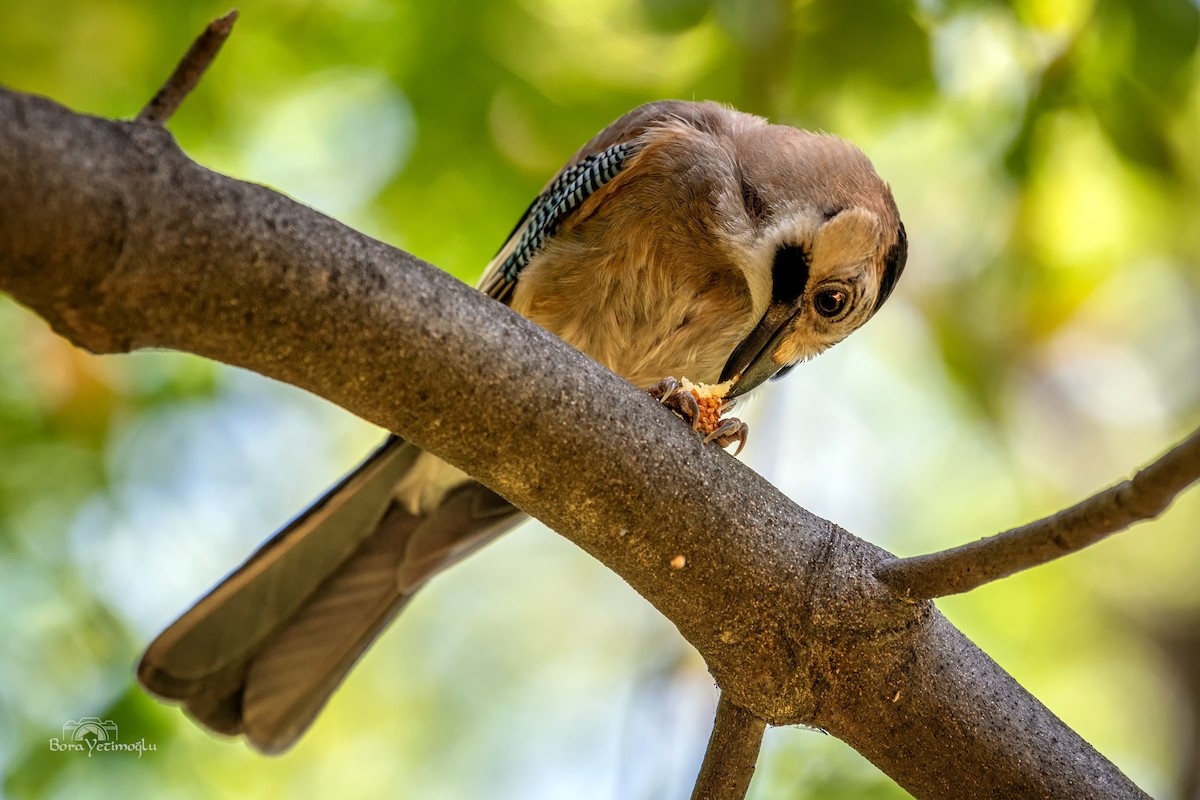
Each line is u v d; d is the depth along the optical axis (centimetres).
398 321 449
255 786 1139
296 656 782
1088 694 1316
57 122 396
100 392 1042
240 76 1027
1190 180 995
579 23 1002
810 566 514
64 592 1023
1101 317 1288
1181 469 417
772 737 978
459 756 1288
